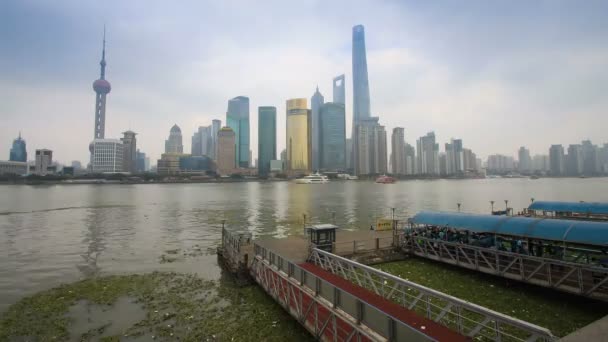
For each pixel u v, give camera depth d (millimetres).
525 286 23781
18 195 163250
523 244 26906
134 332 19109
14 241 49219
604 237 20781
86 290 26453
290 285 21062
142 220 73438
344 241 37250
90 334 18953
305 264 24797
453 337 11445
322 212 87000
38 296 25234
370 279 20141
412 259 32438
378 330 12984
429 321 12836
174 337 18469
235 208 99562
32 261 37125
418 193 175375
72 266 34844
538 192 171250
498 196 145000
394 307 14328
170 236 53281
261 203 116812
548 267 21766
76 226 64562
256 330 19031
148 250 42844
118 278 29906
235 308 22406
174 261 36844
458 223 30000
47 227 63344
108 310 22375
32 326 20031
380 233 43312
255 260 27797
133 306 23078
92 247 44750
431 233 34312
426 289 14641
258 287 26844
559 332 17234
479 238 30562
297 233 55750
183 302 23688
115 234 55188
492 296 22344
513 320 10875
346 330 15547
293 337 18141
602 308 19703
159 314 21594
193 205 110188
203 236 53281
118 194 176625
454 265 29328
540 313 19484
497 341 11555
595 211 39094
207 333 18797
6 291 26938
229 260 32688
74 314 21781
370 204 110125
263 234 54812
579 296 21062
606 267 21156
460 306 12977
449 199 130625
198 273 31719
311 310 17938
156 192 199875
